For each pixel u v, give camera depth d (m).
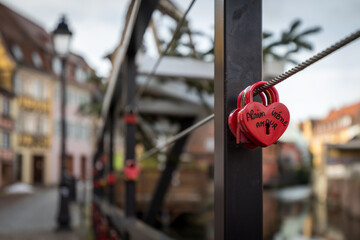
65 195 9.39
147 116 8.51
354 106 35.38
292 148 26.89
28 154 35.44
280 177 27.84
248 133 0.95
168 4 2.47
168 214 10.84
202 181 11.28
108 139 6.07
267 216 17.05
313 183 26.72
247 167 1.04
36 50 37.09
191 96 7.32
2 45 33.53
